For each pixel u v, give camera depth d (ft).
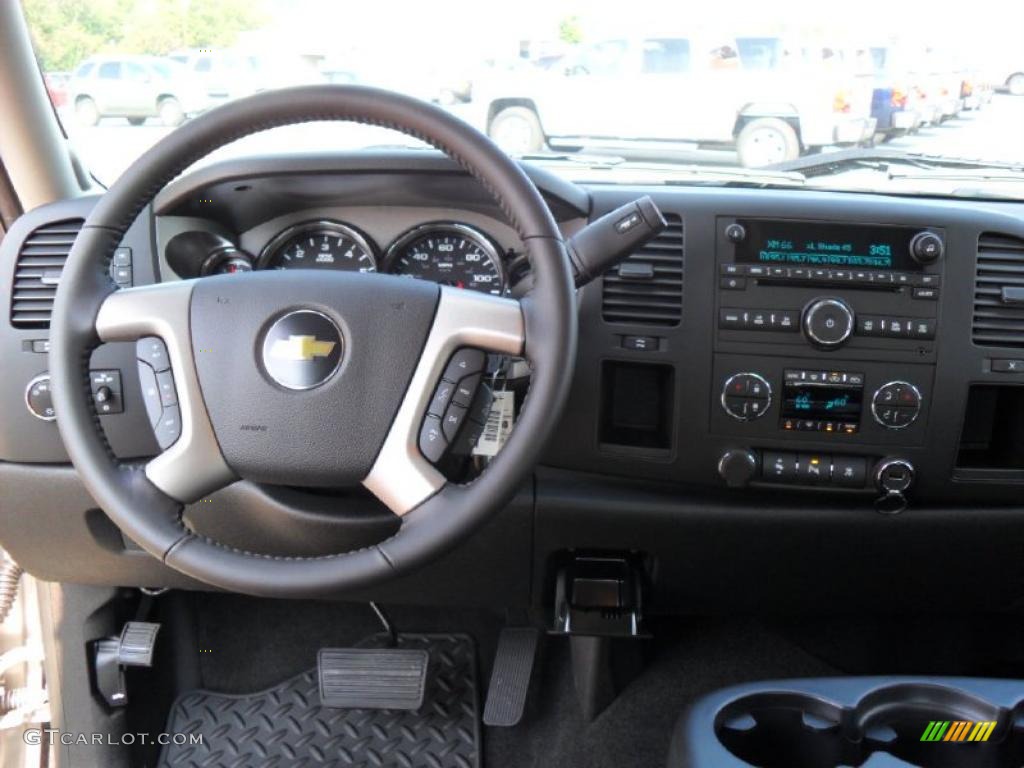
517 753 5.64
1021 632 5.75
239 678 6.13
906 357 4.47
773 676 5.91
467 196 4.60
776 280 4.46
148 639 5.42
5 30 5.04
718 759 3.29
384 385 3.46
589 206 4.60
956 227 4.43
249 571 3.32
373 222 4.87
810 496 4.75
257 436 3.49
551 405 3.33
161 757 5.71
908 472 4.52
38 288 4.70
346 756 5.62
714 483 4.67
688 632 6.19
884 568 4.94
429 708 5.84
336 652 5.87
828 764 3.59
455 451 3.63
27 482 4.92
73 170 5.66
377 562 3.34
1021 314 4.46
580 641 5.57
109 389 4.67
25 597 5.73
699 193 4.53
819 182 4.94
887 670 6.05
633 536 4.89
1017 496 4.65
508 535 4.93
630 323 4.53
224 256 4.81
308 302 3.50
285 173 4.34
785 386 4.51
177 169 3.54
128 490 3.47
